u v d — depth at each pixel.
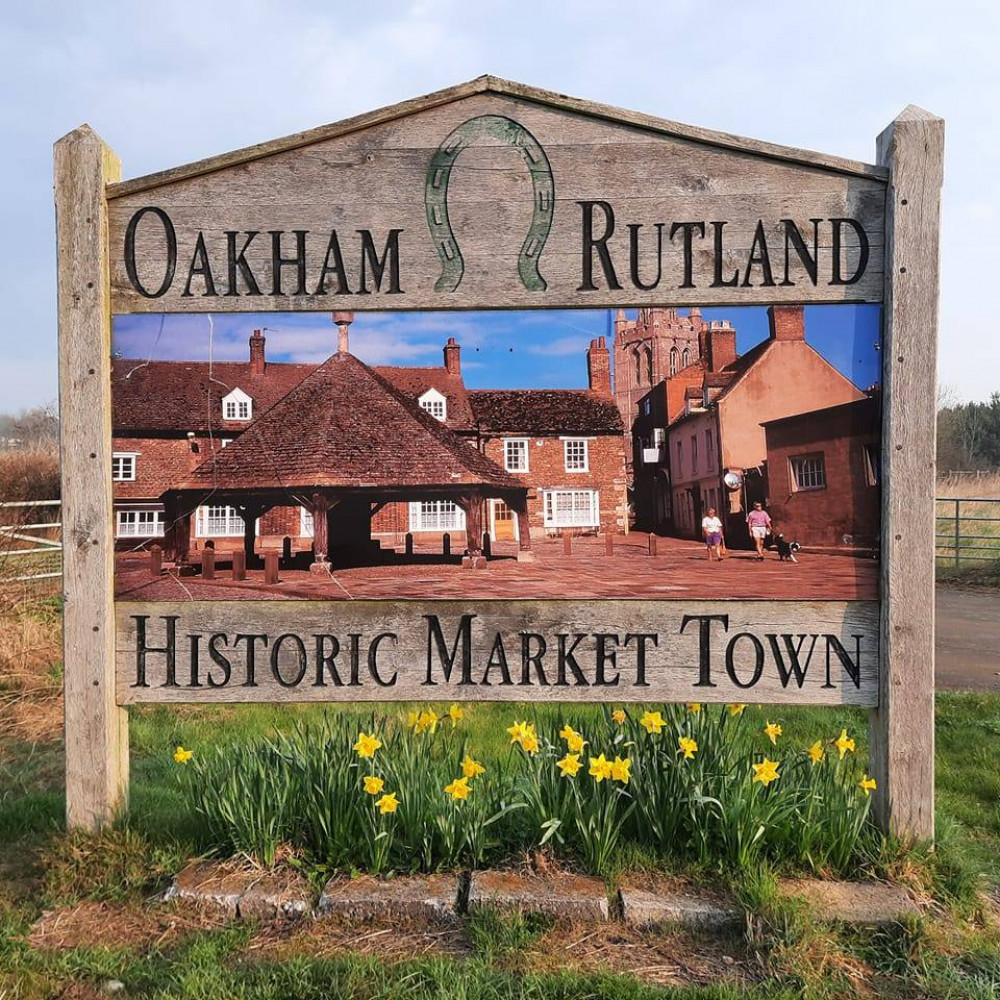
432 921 3.23
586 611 3.86
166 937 3.17
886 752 3.69
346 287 3.90
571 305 3.87
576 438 3.94
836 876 3.48
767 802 3.58
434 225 3.88
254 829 3.60
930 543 3.68
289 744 4.05
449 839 3.48
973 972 2.96
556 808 3.59
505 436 3.92
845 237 3.77
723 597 3.84
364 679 3.88
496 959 2.98
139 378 3.90
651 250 3.84
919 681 3.67
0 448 22.36
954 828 3.97
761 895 3.19
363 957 2.96
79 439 3.84
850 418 3.79
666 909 3.19
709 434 3.86
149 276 3.91
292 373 3.94
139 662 3.89
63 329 3.84
